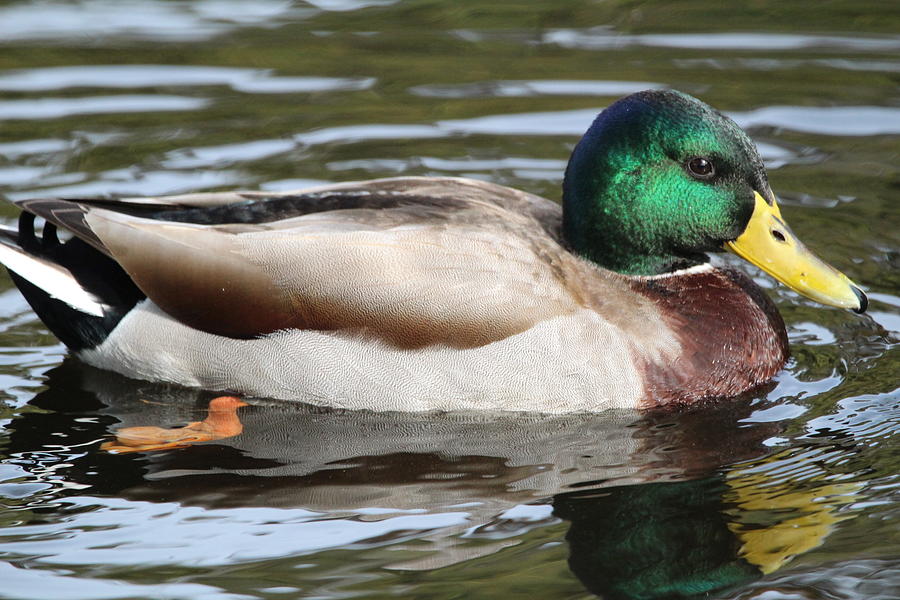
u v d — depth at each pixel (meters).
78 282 11.43
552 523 9.06
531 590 8.18
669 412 10.94
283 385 11.15
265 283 10.91
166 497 9.54
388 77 17.83
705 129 11.09
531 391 10.74
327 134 16.23
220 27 19.45
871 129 16.16
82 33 19.02
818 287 11.16
